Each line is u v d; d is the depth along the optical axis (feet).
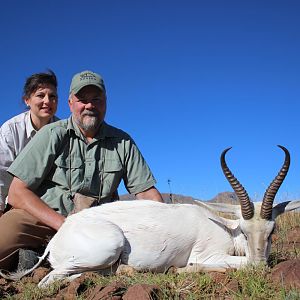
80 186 6.73
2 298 5.11
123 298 4.49
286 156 5.70
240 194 5.83
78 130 6.86
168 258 5.85
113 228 5.61
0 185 7.38
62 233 5.72
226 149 5.80
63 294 5.01
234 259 5.88
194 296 4.59
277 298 4.35
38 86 7.77
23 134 7.78
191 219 6.00
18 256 6.35
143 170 7.18
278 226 9.91
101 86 6.84
